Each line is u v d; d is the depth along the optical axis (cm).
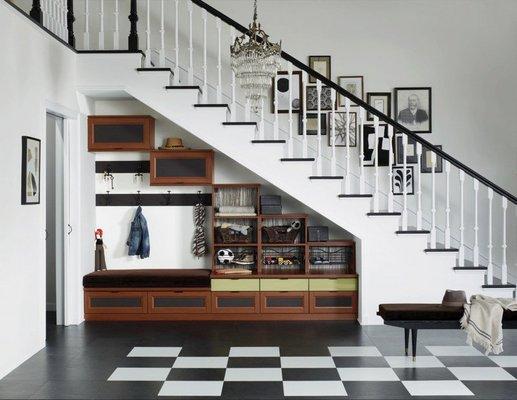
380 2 810
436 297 684
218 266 766
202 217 769
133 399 445
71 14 691
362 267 687
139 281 714
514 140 813
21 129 538
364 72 809
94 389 467
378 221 686
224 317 716
